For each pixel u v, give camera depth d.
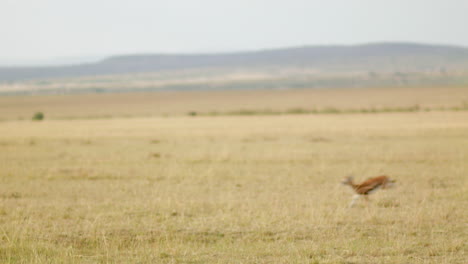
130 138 123.88
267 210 45.31
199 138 121.69
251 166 73.81
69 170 70.75
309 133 129.25
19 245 35.25
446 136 113.31
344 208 46.00
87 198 52.44
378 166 71.94
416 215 42.31
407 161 76.62
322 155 84.00
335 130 135.12
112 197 52.81
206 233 38.81
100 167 73.81
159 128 160.12
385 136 116.00
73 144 109.38
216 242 36.78
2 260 32.50
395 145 97.06
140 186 59.12
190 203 48.75
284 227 39.69
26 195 54.25
